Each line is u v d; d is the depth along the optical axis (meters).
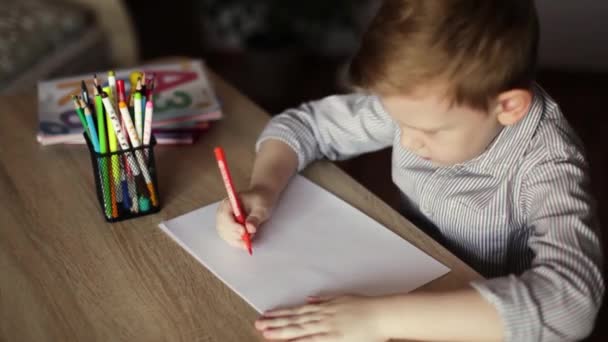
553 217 0.81
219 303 0.78
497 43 0.75
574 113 2.49
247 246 0.85
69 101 1.15
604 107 2.53
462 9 0.74
